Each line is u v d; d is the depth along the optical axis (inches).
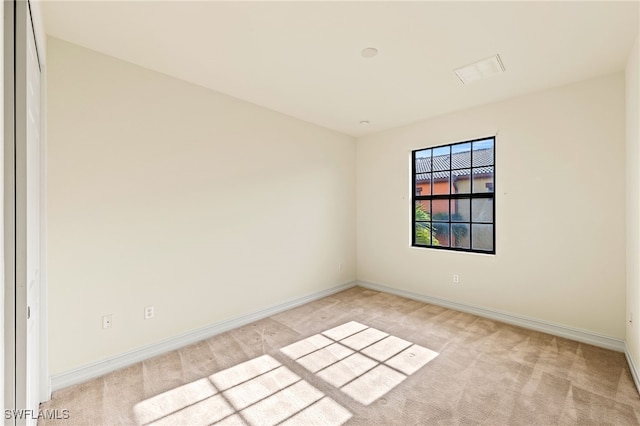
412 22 80.7
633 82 92.0
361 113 151.9
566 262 119.0
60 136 87.9
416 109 146.2
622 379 89.9
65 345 88.9
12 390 46.5
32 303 62.3
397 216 176.2
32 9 57.7
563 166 119.0
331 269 179.2
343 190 187.2
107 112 96.9
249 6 75.0
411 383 89.4
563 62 101.1
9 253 46.7
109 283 97.2
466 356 104.9
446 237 160.1
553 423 72.6
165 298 109.7
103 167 95.9
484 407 78.7
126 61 100.7
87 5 73.9
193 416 76.3
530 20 79.3
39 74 76.4
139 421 74.5
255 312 138.5
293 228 156.8
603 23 80.2
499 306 137.4
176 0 72.7
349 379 91.8
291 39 89.1
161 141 109.0
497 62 101.4
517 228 131.3
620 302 107.3
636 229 90.4
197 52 96.1
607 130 109.3
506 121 133.6
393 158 177.5
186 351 109.9
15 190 47.3
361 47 93.0
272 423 73.8
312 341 117.3
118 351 98.7
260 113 141.3
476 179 148.6
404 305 159.2
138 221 103.3
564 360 101.5
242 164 134.2
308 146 165.2
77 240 91.1
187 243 115.8
